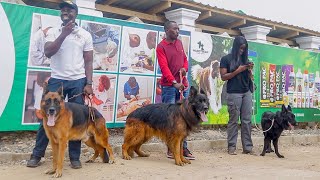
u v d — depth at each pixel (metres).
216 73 9.11
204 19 10.82
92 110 5.33
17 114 6.54
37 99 6.76
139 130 6.07
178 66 6.36
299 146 8.75
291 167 5.93
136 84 7.93
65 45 5.17
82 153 6.32
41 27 6.73
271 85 10.14
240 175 5.11
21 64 6.55
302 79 10.98
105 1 8.97
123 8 9.62
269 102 10.09
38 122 6.79
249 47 9.67
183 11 9.28
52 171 4.88
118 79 7.67
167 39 6.33
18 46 6.50
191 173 5.18
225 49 9.27
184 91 6.50
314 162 6.47
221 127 9.80
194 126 5.82
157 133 6.02
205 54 8.88
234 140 7.15
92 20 7.26
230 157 6.79
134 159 6.14
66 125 4.75
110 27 7.52
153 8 9.67
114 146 6.60
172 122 5.79
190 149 7.48
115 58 7.61
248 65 6.92
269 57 10.10
